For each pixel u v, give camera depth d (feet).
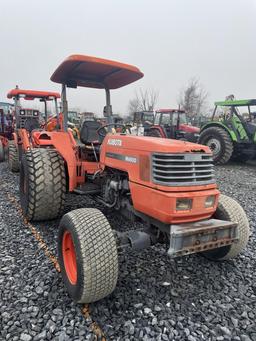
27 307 7.30
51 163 11.76
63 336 6.42
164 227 7.81
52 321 6.85
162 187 7.34
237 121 31.50
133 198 8.41
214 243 7.63
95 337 6.42
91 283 6.85
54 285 8.21
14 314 7.05
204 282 8.64
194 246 7.29
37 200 11.55
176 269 9.29
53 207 11.90
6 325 6.70
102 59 10.37
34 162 11.64
